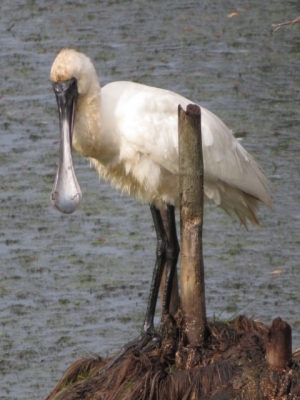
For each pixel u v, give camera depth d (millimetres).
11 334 13297
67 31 23125
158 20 23562
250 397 9648
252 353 10141
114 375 10297
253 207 11602
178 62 21344
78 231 15312
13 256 14812
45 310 13695
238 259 14562
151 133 10734
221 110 19094
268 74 20641
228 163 11078
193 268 10133
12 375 12594
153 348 10656
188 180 9883
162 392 9977
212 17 23609
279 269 14305
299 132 18188
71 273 14398
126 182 11273
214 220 15508
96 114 10789
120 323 13344
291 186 16234
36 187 16516
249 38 22391
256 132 18188
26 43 22516
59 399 10352
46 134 18250
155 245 14930
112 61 21531
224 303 13562
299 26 22828
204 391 9891
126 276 14266
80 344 12977
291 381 9617
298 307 13484
